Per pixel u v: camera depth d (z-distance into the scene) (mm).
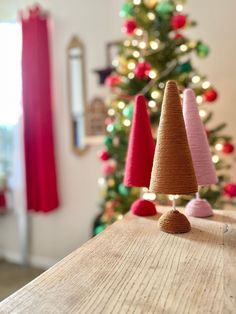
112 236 437
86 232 1671
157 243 410
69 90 1650
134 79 1146
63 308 272
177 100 446
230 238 425
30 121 1667
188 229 451
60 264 354
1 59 1725
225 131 1380
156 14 1114
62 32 1654
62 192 1714
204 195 1027
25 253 1805
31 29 1615
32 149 1672
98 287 304
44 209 1641
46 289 302
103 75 1541
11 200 1814
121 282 313
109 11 1540
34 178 1682
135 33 1145
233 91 1357
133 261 359
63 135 1686
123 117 1140
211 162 530
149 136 546
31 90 1642
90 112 1604
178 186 431
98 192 1622
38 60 1612
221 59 1365
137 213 534
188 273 329
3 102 1763
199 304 274
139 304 276
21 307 275
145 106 554
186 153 439
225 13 1343
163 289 299
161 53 1122
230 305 272
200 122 529
